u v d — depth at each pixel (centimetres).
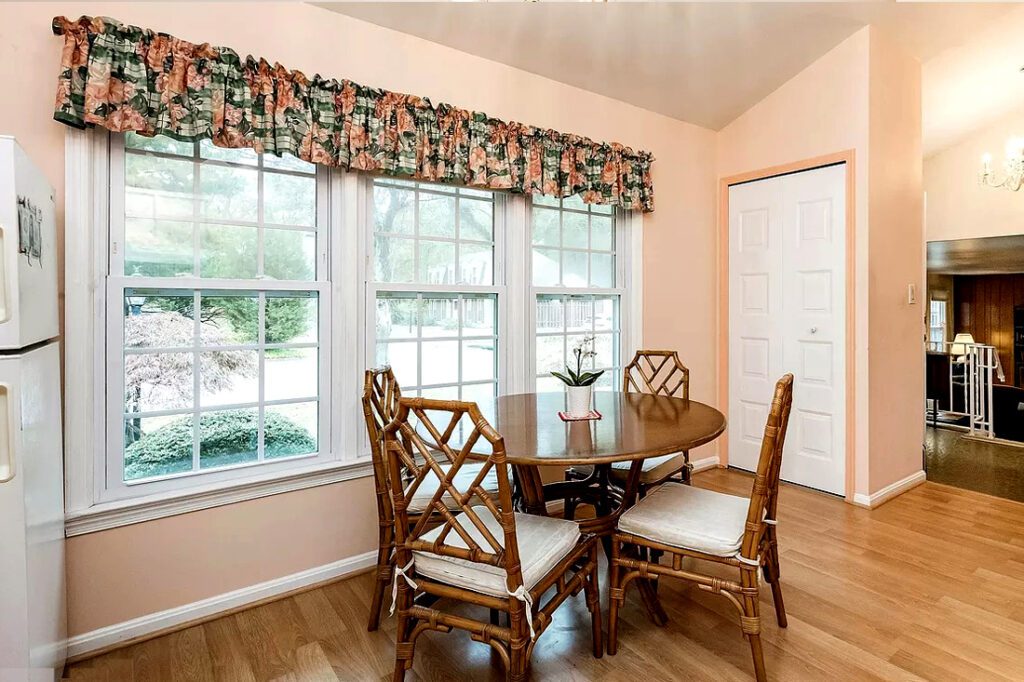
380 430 196
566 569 161
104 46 175
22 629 128
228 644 188
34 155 174
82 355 181
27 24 172
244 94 201
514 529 138
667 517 179
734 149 382
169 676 171
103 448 189
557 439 175
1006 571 233
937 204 560
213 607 205
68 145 179
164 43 187
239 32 208
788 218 349
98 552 184
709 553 166
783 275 353
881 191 317
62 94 169
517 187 277
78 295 180
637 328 351
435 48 259
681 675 169
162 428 203
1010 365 689
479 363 287
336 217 237
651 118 353
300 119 213
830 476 329
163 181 203
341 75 232
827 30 304
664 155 361
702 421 200
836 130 321
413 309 264
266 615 206
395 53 247
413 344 264
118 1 185
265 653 183
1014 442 473
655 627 196
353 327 240
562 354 323
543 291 312
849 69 314
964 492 338
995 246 522
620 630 195
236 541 211
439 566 154
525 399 255
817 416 336
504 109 284
